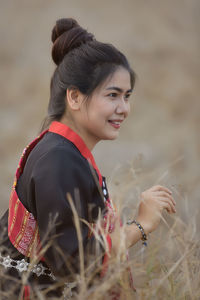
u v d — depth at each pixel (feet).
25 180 8.43
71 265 7.79
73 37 8.96
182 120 46.83
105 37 60.80
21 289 8.32
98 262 7.96
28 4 65.62
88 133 8.92
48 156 8.04
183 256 8.90
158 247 9.34
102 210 8.49
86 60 8.62
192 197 22.15
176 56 59.47
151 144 38.68
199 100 51.03
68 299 8.20
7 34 61.41
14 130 42.32
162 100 50.21
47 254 7.90
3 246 8.54
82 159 8.32
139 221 8.61
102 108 8.58
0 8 64.85
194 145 38.50
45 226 7.80
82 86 8.58
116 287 8.28
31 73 54.19
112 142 38.04
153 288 8.52
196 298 8.75
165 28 64.49
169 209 8.86
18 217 8.43
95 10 65.10
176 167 32.89
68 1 65.46
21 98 49.85
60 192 7.77
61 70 8.88
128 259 9.35
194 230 10.05
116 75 8.63
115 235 8.26
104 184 9.05
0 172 32.96
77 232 7.76
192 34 65.05
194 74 57.06
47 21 63.05
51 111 9.12
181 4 69.46
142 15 65.67
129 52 59.06
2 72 54.70
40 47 59.36
